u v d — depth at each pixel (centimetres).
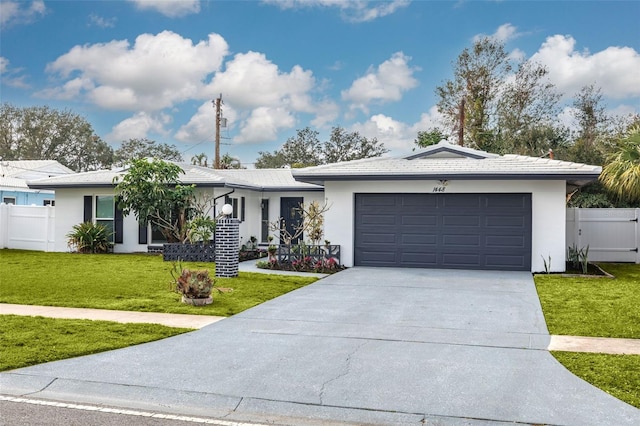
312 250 1588
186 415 493
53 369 605
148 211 1830
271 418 490
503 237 1527
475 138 3681
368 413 495
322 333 783
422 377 587
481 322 860
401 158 1766
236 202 2083
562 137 3572
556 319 877
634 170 1747
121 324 820
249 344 719
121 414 491
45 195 3303
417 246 1590
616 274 1470
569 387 554
